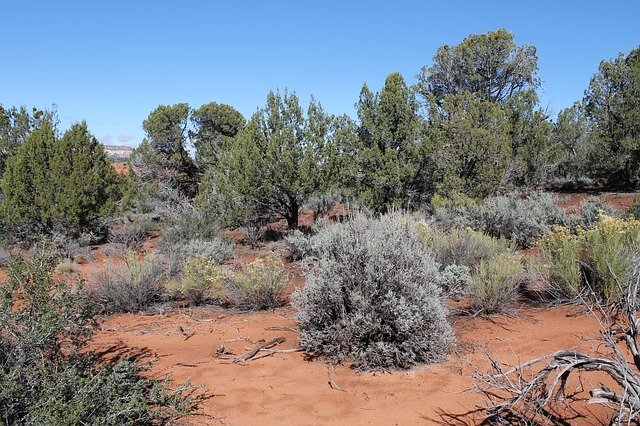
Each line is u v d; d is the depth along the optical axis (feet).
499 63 105.81
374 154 61.00
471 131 66.95
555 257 26.61
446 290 26.61
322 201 67.15
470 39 106.52
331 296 18.76
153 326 26.12
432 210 59.72
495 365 13.28
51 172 62.08
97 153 67.67
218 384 17.01
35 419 10.99
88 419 11.72
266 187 59.67
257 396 15.97
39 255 14.30
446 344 18.42
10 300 12.98
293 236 49.06
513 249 36.01
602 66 86.43
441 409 14.60
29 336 12.82
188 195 110.01
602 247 24.14
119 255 56.65
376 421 14.12
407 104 62.90
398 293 18.53
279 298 30.55
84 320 14.76
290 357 19.62
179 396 14.94
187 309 30.09
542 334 20.75
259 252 53.36
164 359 19.92
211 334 23.98
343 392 16.14
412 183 62.75
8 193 61.87
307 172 59.11
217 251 48.08
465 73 107.55
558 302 25.02
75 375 12.48
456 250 32.07
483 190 65.87
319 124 60.85
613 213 47.70
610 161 81.46
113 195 69.00
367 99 63.87
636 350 12.71
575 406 14.01
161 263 37.22
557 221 46.52
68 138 65.00
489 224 46.24
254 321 26.25
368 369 17.84
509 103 84.99
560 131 94.89
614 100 82.79
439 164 63.41
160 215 82.02
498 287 24.17
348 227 21.43
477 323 22.85
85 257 55.06
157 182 99.55
